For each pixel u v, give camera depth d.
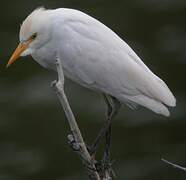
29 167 16.12
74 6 21.52
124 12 21.30
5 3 21.56
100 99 17.47
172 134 16.83
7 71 18.94
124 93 11.02
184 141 16.70
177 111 17.19
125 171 15.78
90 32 11.03
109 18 21.09
